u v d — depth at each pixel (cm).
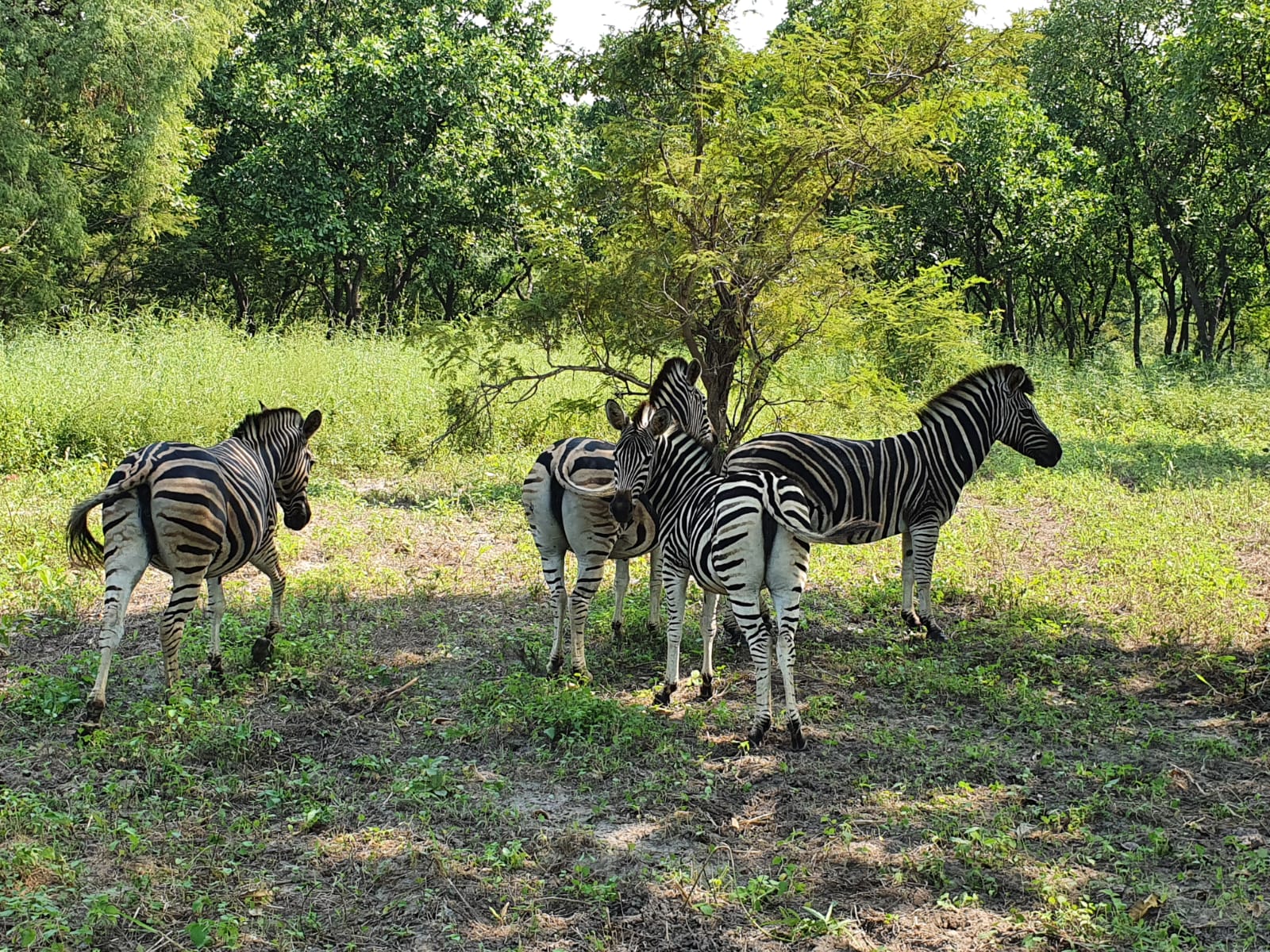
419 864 459
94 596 816
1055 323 3978
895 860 462
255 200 2556
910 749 580
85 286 2917
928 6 1166
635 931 413
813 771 554
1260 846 474
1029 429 814
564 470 654
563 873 452
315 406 1498
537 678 671
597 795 532
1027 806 516
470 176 2616
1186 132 2289
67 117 2236
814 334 1172
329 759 565
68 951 389
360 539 1024
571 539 664
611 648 744
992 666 706
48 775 524
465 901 431
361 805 512
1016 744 590
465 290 3512
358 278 2786
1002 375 799
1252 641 743
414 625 791
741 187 1121
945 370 1511
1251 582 892
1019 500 1223
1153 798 520
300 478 719
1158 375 2153
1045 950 397
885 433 1454
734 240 1120
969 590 879
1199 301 2636
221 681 654
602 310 1213
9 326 2109
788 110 1126
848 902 433
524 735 600
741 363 1252
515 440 1527
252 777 539
